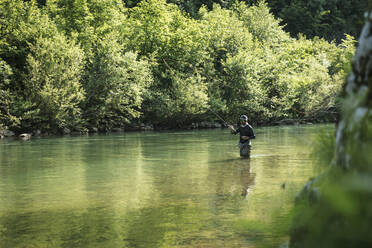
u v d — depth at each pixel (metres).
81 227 8.66
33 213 10.02
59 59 46.03
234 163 18.95
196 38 62.50
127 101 50.62
